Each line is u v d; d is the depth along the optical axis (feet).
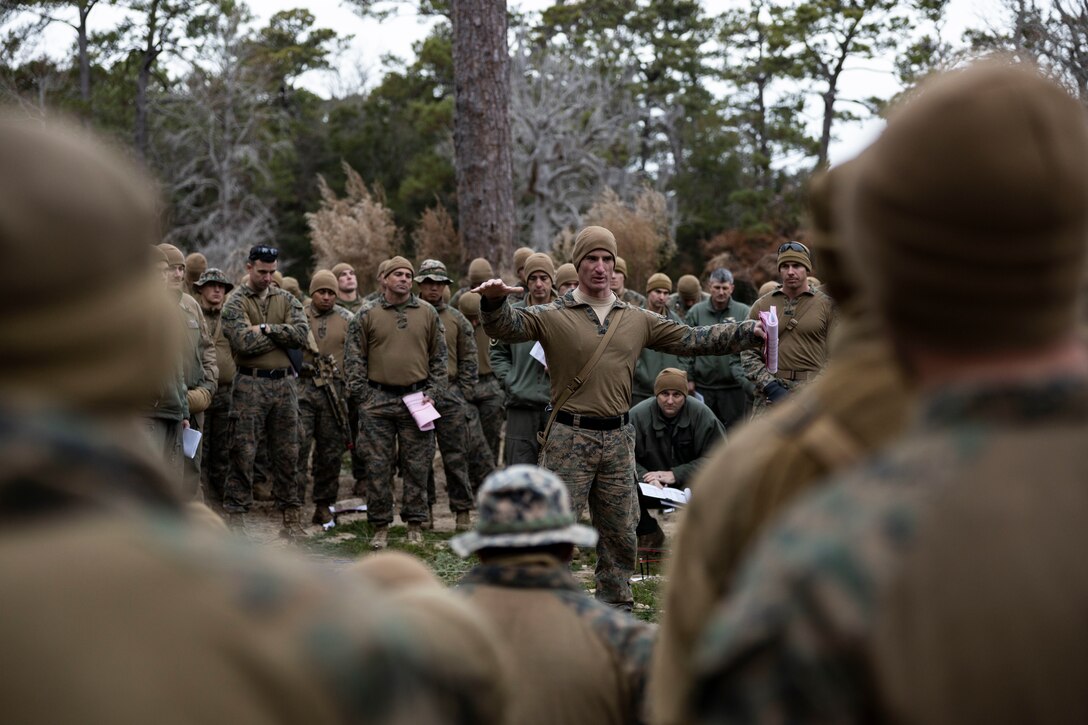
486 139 52.39
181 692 2.75
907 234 3.82
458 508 34.58
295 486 32.58
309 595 3.05
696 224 175.83
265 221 169.89
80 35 154.20
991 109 3.75
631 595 23.24
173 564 2.92
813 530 3.55
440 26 187.11
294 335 32.01
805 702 3.36
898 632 3.32
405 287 31.48
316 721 2.89
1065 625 3.26
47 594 2.76
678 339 23.00
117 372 3.15
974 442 3.55
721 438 27.25
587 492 22.70
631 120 176.24
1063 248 3.71
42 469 2.93
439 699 3.53
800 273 31.04
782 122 184.85
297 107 204.23
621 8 197.47
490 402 38.17
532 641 8.55
